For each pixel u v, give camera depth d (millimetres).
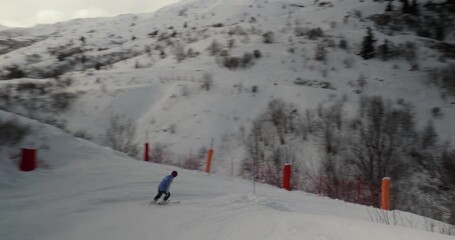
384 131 37000
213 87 53688
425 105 53344
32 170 9578
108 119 46875
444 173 29844
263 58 70688
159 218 6312
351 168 34281
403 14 110688
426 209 25031
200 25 166375
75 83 60031
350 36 86000
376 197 22438
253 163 33625
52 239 5355
